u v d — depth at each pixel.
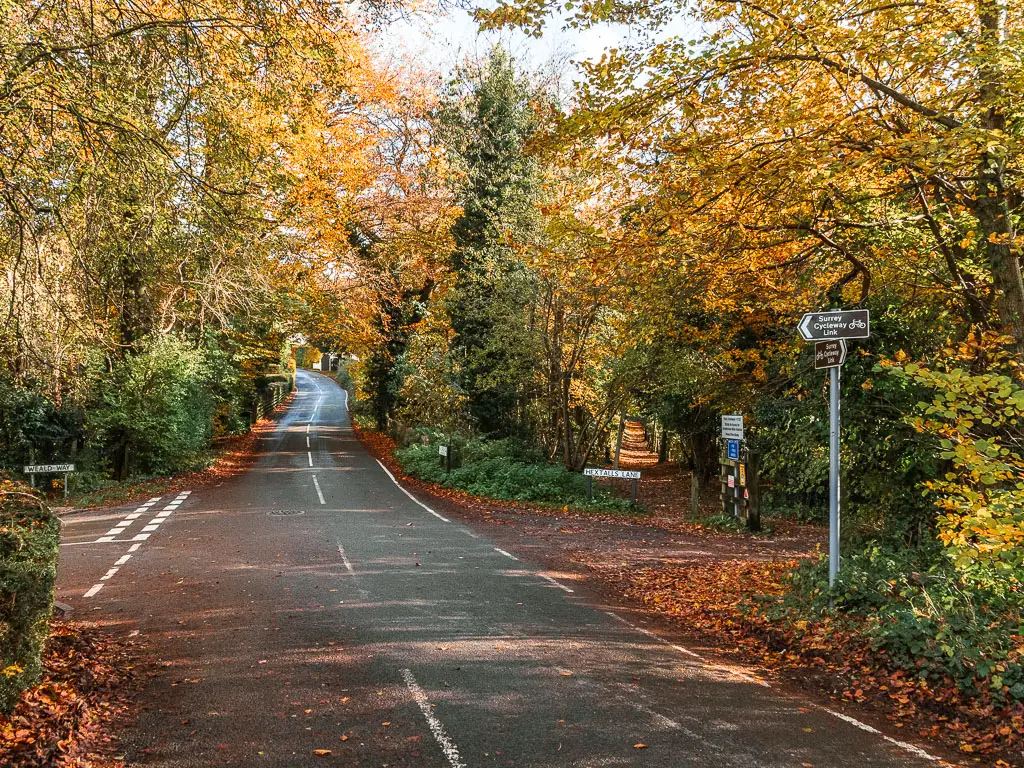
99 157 6.83
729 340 17.61
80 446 23.31
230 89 7.40
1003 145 6.83
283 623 8.41
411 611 8.92
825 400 12.02
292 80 7.77
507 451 26.67
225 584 10.46
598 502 21.14
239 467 29.36
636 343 20.78
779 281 12.48
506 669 6.84
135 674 6.79
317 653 7.31
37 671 5.90
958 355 7.83
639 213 9.55
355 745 5.22
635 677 6.70
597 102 7.92
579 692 6.27
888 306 10.56
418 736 5.36
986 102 7.25
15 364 9.88
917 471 10.39
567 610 9.22
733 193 9.04
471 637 7.88
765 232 9.83
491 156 29.20
